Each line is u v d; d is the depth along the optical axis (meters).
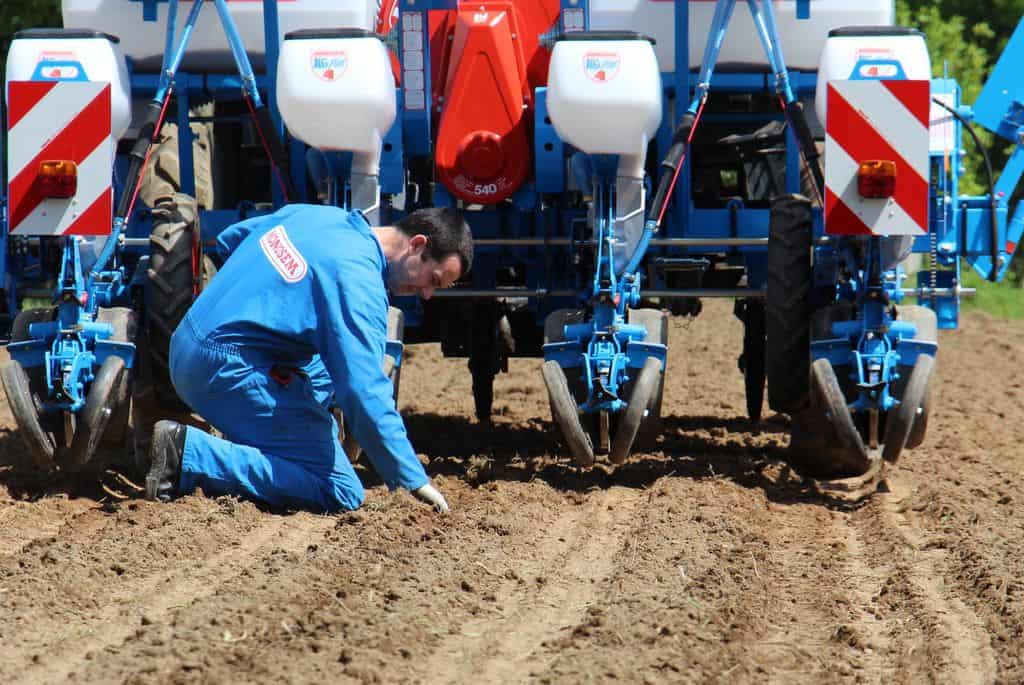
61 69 19.28
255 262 16.36
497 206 22.55
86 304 18.55
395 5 24.41
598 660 11.30
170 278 19.19
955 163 22.08
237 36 19.70
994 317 53.31
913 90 18.08
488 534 16.02
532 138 22.31
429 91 21.83
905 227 18.20
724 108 23.83
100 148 17.92
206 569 14.09
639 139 19.00
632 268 19.20
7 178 18.53
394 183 21.42
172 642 11.36
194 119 21.84
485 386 25.45
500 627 12.53
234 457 16.58
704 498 18.39
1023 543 16.09
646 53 18.84
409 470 16.38
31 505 17.41
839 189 18.27
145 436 20.31
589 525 17.08
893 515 18.19
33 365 18.09
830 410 18.56
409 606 12.83
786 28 21.77
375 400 15.89
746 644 12.13
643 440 19.30
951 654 11.89
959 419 28.25
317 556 14.43
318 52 18.88
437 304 24.52
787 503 18.78
